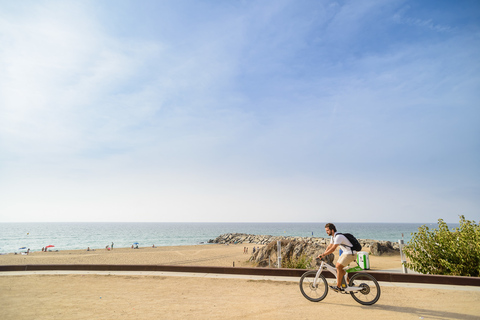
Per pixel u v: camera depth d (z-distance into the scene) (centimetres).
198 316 524
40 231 16075
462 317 504
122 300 647
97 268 1062
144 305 604
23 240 9400
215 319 504
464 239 879
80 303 622
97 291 743
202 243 8131
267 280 864
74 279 909
